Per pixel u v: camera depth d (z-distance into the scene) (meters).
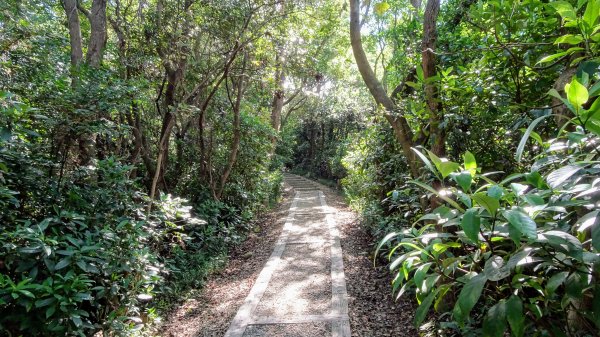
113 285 3.12
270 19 6.52
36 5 4.52
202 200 7.56
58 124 3.22
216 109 8.41
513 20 2.49
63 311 2.65
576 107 1.08
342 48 11.89
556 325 1.39
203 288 5.32
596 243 0.94
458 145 3.33
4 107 2.62
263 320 4.04
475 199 1.11
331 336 3.64
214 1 5.96
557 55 1.61
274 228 8.95
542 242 1.11
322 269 5.63
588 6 1.48
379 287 4.80
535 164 1.38
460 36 3.97
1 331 2.56
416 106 3.63
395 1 8.77
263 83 8.60
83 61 4.73
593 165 1.21
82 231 3.34
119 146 5.15
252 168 9.79
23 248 2.54
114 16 6.13
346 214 10.20
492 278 1.13
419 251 1.43
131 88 3.77
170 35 5.70
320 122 21.02
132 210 3.96
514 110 2.88
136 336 3.45
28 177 3.07
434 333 3.24
